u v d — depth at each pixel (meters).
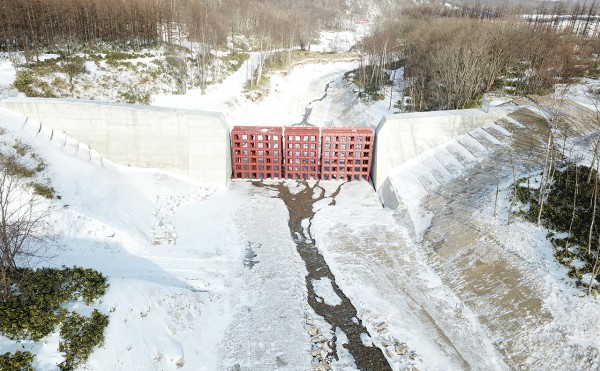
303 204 47.31
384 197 48.38
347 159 52.22
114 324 25.64
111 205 40.06
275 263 37.41
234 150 51.03
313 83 99.25
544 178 36.44
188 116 46.97
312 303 33.22
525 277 31.78
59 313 24.59
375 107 69.94
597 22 108.38
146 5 81.19
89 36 75.69
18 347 22.33
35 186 37.56
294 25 123.25
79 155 44.75
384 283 35.16
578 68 67.94
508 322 29.64
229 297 33.22
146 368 25.03
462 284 33.78
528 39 69.50
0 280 25.08
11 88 55.22
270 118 75.31
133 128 46.94
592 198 34.78
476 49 61.94
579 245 32.34
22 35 65.38
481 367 27.52
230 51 95.31
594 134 45.34
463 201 41.38
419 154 50.19
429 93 67.38
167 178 47.78
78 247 35.06
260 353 28.55
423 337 29.94
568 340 27.02
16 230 27.00
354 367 27.89
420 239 39.91
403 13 163.50
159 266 35.16
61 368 22.16
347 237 41.16
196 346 28.27
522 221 36.28
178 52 78.38
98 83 63.31
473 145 48.00
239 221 43.22
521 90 62.12
